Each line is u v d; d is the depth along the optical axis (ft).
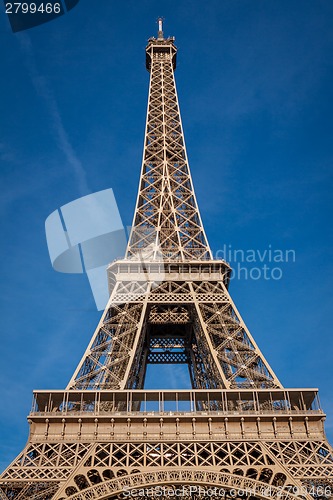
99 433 221.05
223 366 263.90
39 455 209.87
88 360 255.91
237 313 281.54
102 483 195.83
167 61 479.41
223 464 208.33
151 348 348.59
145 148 391.86
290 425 224.94
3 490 199.52
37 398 233.76
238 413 228.43
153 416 224.74
